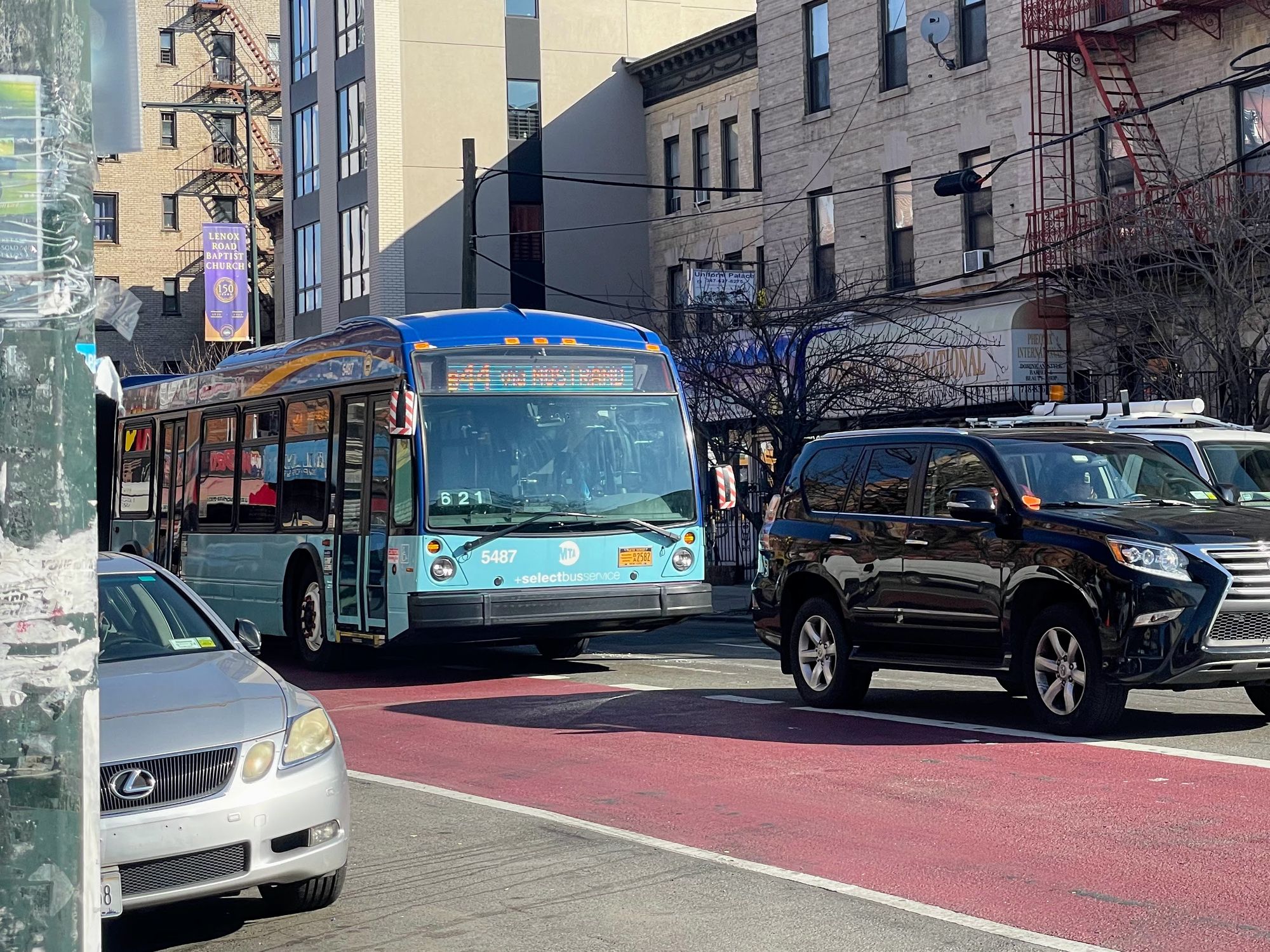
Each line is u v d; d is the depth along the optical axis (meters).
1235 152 25.30
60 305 3.88
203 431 20.89
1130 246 23.84
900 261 32.28
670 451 16.44
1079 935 6.38
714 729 12.18
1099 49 26.97
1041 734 11.23
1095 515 11.14
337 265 47.38
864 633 12.70
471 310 16.23
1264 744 10.54
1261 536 10.59
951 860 7.72
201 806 6.70
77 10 3.99
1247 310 22.34
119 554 9.27
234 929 7.19
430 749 11.83
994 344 27.34
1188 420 17.30
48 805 3.77
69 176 3.94
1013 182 29.27
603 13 45.94
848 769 10.22
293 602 18.12
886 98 32.25
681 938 6.61
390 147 44.59
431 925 7.04
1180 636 10.25
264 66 69.12
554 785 10.13
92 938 3.83
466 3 45.09
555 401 15.98
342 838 7.22
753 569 31.27
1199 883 7.10
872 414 27.88
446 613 15.24
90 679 3.86
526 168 45.25
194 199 68.50
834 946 6.39
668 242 42.44
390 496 15.67
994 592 11.52
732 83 40.03
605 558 15.89
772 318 27.45
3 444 3.82
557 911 7.14
